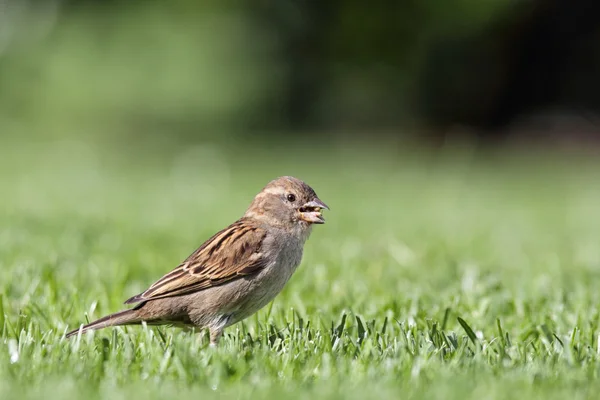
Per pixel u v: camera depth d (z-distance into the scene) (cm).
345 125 3494
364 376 538
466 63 3403
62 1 3666
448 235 1341
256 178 2244
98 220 1366
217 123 3438
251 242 641
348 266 988
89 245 1108
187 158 2770
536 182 2366
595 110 3481
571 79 3459
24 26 3712
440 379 525
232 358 567
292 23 3416
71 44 3631
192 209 1602
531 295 834
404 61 3391
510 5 3209
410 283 892
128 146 3133
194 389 510
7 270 906
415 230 1384
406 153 3048
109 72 3566
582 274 977
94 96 3525
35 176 2208
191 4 3519
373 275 944
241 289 638
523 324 705
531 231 1430
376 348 607
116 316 629
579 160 2936
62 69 3591
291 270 666
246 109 3472
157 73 3531
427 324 682
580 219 1634
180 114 3456
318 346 612
